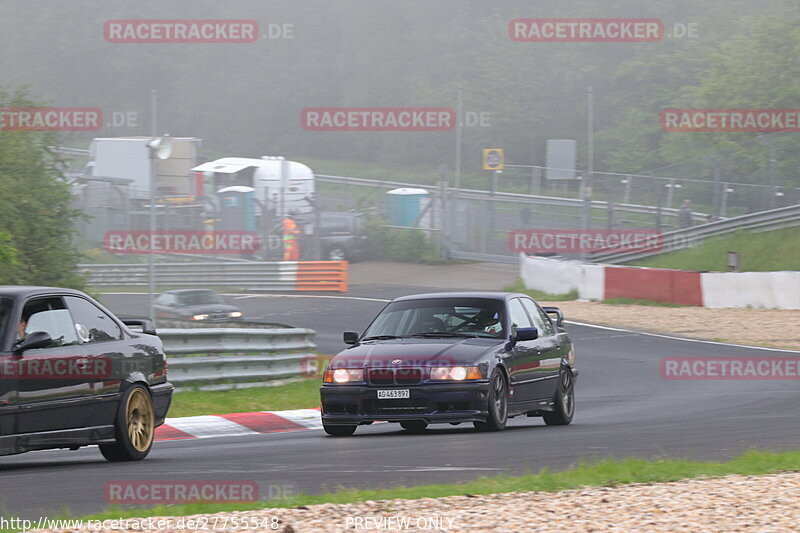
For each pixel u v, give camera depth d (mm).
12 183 87688
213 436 47906
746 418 50188
